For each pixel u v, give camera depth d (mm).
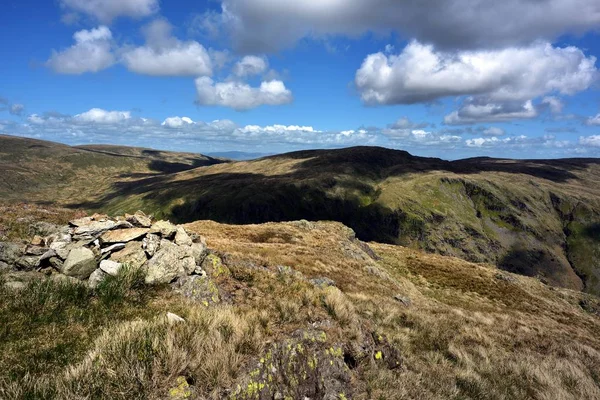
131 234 10938
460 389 10539
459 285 44562
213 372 6383
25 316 7172
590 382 13734
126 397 5418
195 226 46094
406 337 13531
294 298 10680
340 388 8156
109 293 8812
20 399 4949
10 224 12281
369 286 27812
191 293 10258
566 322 38531
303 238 45156
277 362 7492
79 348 6504
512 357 14891
